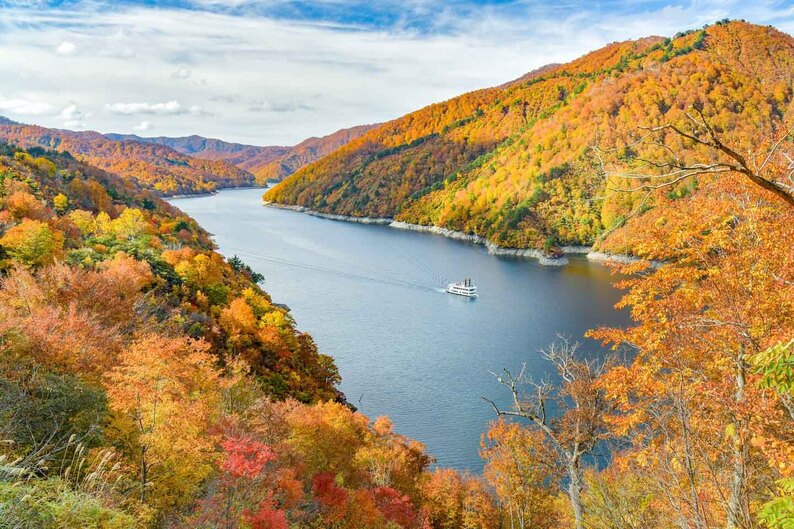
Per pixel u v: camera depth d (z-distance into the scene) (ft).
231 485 64.90
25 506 33.50
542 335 301.22
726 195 54.34
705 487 30.35
